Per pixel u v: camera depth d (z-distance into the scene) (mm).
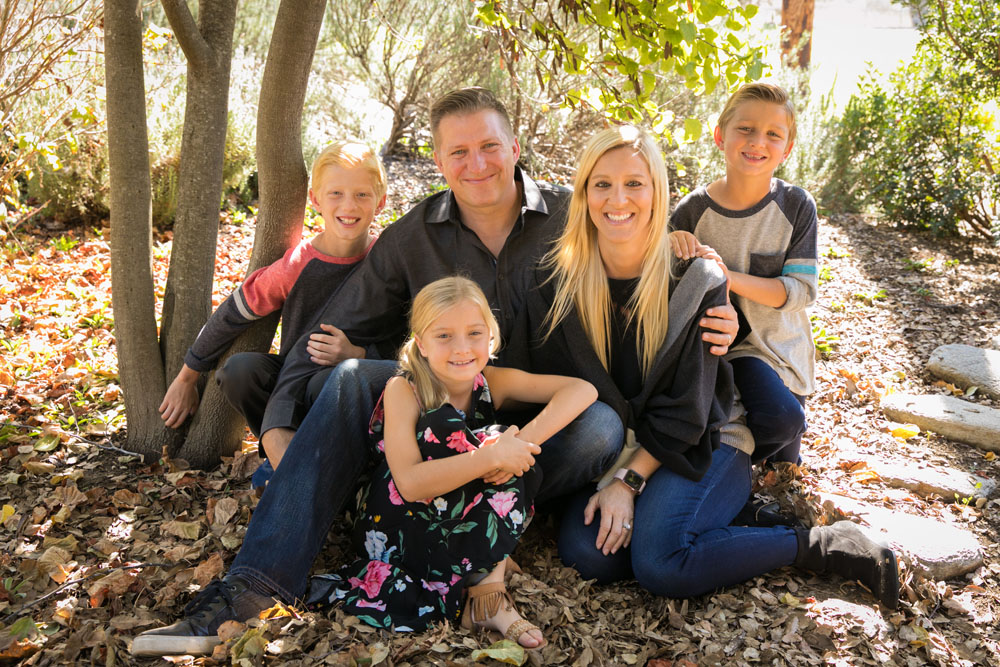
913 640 2369
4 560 2566
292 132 3068
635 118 3398
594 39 6230
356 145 2922
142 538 2703
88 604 2350
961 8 6848
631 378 2738
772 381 2924
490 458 2264
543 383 2600
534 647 2203
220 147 3230
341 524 2809
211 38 3111
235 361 2873
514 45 3482
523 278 2803
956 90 6938
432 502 2328
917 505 3180
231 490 3029
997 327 5168
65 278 5043
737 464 2779
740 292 2898
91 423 3500
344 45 7441
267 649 2088
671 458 2602
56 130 5566
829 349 4816
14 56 5078
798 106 8086
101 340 4336
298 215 3182
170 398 3174
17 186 5527
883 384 4383
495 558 2287
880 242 6949
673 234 2805
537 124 7418
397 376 2459
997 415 3830
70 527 2764
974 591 2666
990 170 6910
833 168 7949
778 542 2541
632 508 2635
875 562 2484
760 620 2418
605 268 2719
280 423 2678
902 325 5246
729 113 2994
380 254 2898
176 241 3252
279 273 2969
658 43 3043
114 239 3176
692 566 2451
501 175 2764
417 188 7098
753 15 2953
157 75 6652
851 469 3445
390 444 2355
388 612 2270
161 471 3156
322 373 2746
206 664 2074
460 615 2348
